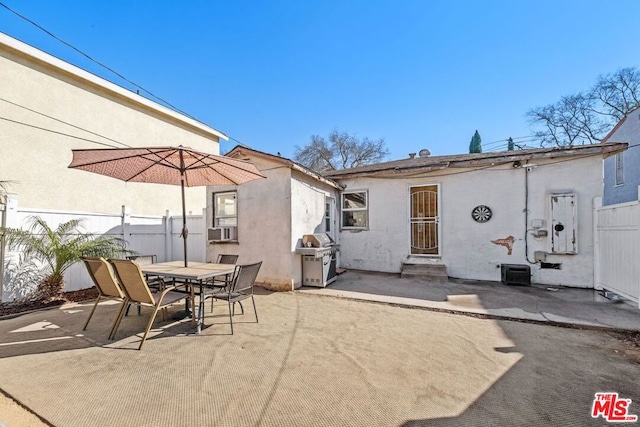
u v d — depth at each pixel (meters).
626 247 4.92
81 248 5.27
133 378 2.54
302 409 2.12
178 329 3.77
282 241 6.11
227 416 2.04
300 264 6.38
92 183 8.11
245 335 3.54
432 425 1.95
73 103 7.71
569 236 6.23
